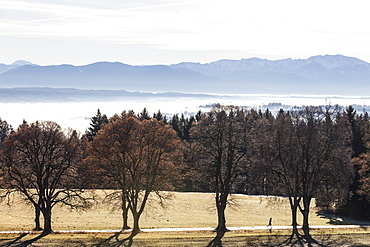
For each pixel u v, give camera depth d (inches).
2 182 2345.0
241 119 2404.0
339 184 2456.9
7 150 2303.2
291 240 2273.6
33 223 2829.7
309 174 2532.0
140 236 2292.1
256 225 2925.7
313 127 2437.3
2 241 2139.5
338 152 2421.3
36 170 2345.0
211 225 2871.6
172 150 2356.1
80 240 2183.8
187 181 4830.2
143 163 2399.1
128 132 2304.4
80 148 2416.3
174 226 2807.6
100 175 2343.8
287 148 2458.2
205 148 2409.0
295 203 2591.0
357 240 2295.8
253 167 2449.6
